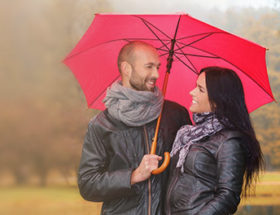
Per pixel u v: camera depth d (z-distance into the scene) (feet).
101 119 9.00
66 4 49.93
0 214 44.80
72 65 9.20
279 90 49.62
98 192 8.69
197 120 8.06
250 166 7.80
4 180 54.24
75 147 49.65
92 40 9.02
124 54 8.95
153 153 8.54
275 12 53.62
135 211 8.61
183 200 7.76
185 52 9.12
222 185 7.47
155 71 8.89
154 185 8.61
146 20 8.77
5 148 53.88
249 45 8.30
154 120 8.93
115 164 8.76
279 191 39.45
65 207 41.19
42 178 51.78
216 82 7.89
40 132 52.54
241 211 15.97
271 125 54.49
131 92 8.73
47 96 52.24
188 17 8.31
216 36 8.50
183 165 7.85
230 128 7.75
